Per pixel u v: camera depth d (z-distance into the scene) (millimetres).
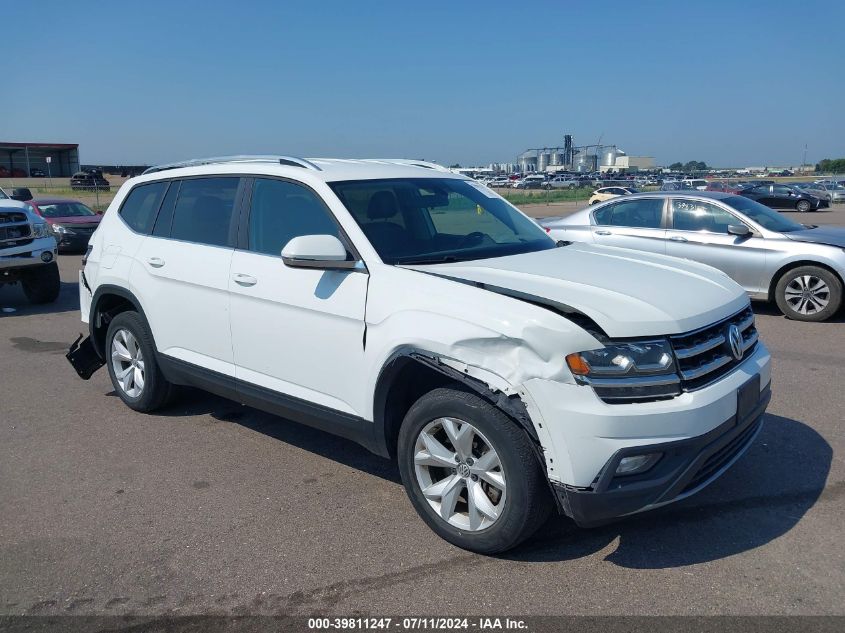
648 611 3131
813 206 34844
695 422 3227
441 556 3615
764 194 35844
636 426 3121
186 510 4180
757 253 9258
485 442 3418
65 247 19000
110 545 3805
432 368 3508
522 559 3562
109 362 5961
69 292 12664
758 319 9289
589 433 3117
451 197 4781
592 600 3221
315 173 4441
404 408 3982
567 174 101500
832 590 3248
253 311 4484
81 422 5688
